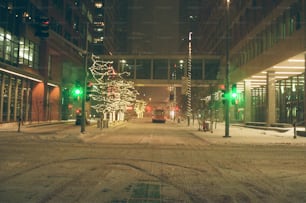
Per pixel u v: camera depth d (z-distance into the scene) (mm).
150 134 31641
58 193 7520
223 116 66438
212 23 79562
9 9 39656
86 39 27672
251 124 48625
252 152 16922
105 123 39500
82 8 72312
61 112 61062
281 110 48906
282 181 9359
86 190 7848
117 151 16375
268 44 39750
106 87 49906
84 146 18688
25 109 46031
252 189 8312
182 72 76125
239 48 53250
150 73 76750
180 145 20609
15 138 23594
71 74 69438
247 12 49250
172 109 98438
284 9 33750
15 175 9664
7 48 39219
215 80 71750
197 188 8328
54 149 16859
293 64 36219
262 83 54688
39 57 49625
